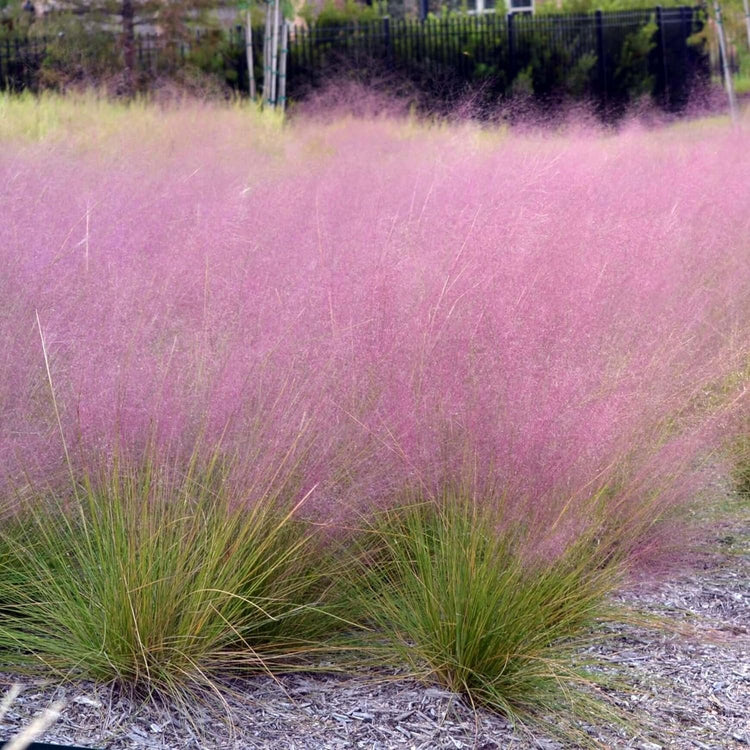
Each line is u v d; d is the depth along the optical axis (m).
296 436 2.96
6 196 4.43
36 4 13.94
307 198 5.20
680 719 2.68
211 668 2.77
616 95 18.20
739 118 12.81
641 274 4.00
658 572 3.21
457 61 17.64
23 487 2.97
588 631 3.08
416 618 2.94
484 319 3.15
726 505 3.64
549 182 5.08
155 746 2.45
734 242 5.50
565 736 2.62
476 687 2.78
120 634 2.69
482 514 2.83
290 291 3.46
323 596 3.01
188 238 3.86
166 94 12.89
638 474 3.10
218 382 3.01
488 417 2.90
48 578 2.94
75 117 10.77
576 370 3.07
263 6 15.08
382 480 3.04
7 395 3.05
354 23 17.88
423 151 8.43
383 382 3.10
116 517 2.77
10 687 2.65
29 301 3.31
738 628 3.15
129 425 2.90
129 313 3.27
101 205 4.64
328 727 2.59
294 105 14.14
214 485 2.95
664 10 19.11
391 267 3.51
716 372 3.57
